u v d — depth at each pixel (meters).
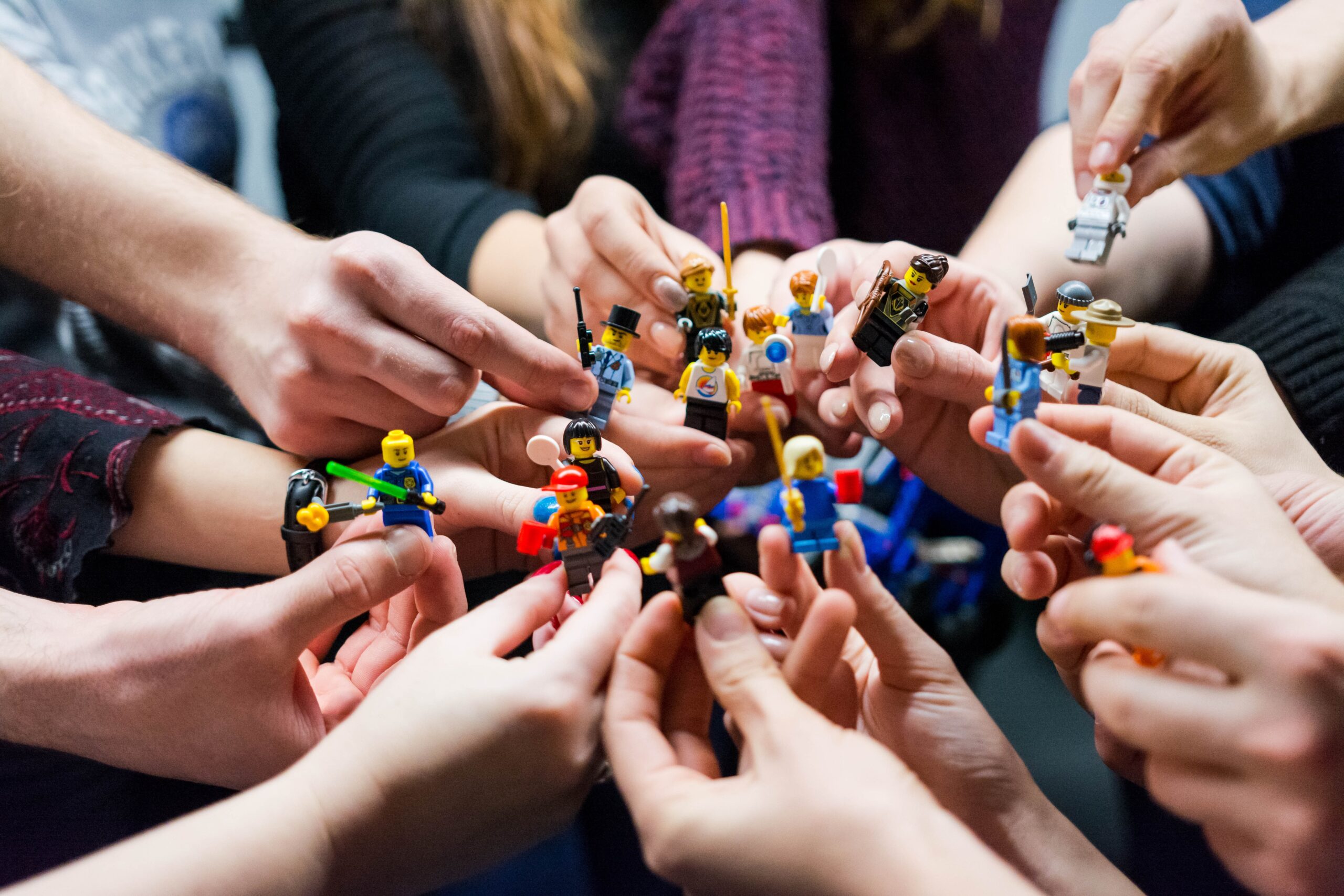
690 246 0.66
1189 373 0.56
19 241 0.59
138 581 0.59
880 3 0.75
